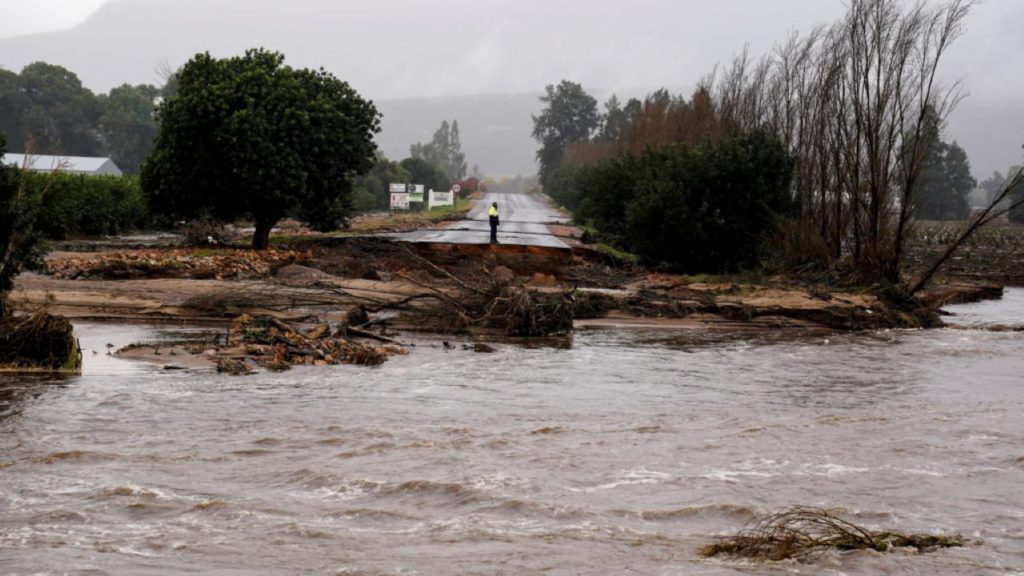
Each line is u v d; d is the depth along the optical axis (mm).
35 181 32688
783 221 42938
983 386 20016
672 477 11836
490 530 9664
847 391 19094
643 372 20953
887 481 11945
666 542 9422
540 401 17141
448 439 13625
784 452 13367
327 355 21047
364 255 40625
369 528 9703
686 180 44688
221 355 20500
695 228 43875
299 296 29281
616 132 177000
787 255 42156
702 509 10500
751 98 63625
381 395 17156
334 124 43438
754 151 44969
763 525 9938
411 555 8844
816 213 44094
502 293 27609
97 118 154625
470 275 30859
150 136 156000
